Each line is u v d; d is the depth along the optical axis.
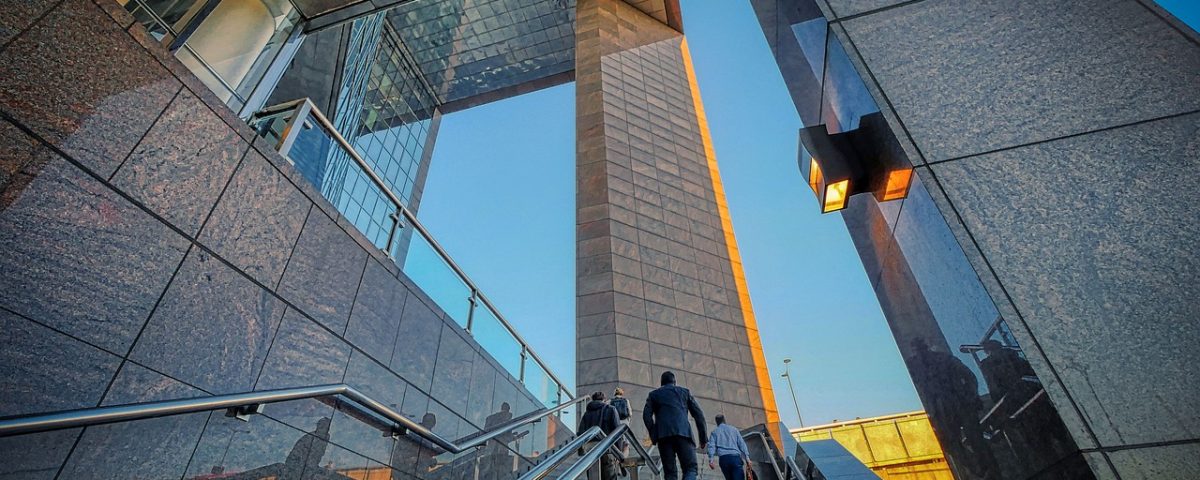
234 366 3.66
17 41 2.80
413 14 40.91
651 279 22.23
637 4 38.28
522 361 9.27
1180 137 2.70
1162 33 3.04
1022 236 2.66
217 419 3.42
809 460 5.75
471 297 7.74
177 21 9.73
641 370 19.23
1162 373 2.20
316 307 4.55
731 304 23.48
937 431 3.58
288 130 4.91
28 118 2.77
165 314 3.26
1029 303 2.48
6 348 2.49
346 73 24.75
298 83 21.36
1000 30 3.38
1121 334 2.32
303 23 12.22
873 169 3.55
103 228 3.02
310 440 4.17
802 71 4.39
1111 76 3.00
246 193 4.02
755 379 21.27
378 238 5.89
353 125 28.66
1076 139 2.87
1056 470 2.28
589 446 7.64
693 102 33.03
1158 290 2.37
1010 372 2.50
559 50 44.03
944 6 3.57
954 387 3.09
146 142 3.34
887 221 3.56
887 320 4.05
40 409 2.56
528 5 40.34
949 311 2.94
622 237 22.97
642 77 32.06
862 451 17.33
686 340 21.00
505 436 7.62
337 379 4.61
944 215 2.80
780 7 4.76
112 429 2.82
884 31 3.56
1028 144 2.92
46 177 2.79
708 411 19.38
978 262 2.62
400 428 5.29
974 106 3.13
